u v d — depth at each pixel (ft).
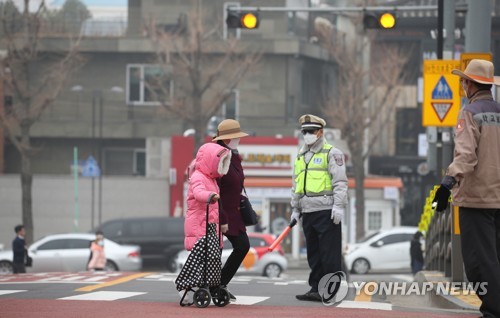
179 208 404.16
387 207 420.36
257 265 308.19
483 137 78.74
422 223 232.53
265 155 414.62
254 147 415.03
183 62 417.28
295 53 451.53
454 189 79.92
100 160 461.37
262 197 409.49
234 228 102.22
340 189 106.42
